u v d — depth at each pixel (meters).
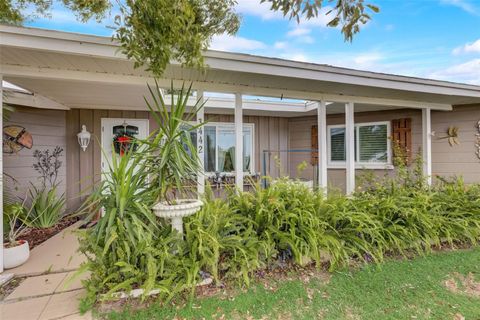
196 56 2.29
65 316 2.06
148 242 2.21
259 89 3.86
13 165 4.46
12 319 2.02
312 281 2.62
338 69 3.59
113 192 2.30
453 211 3.78
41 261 3.07
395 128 6.05
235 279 2.52
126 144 5.35
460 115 5.59
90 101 4.80
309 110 6.32
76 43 2.49
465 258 3.15
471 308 2.24
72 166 5.43
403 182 4.94
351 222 3.06
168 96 5.05
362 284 2.59
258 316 2.12
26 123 4.68
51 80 3.18
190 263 2.38
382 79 3.92
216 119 6.68
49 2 3.65
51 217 4.52
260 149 7.02
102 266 2.17
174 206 2.44
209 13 2.98
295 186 3.41
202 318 2.07
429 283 2.62
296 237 2.78
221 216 2.83
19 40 2.34
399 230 3.23
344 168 6.61
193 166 2.55
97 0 2.29
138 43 2.11
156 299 2.24
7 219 3.77
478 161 5.41
